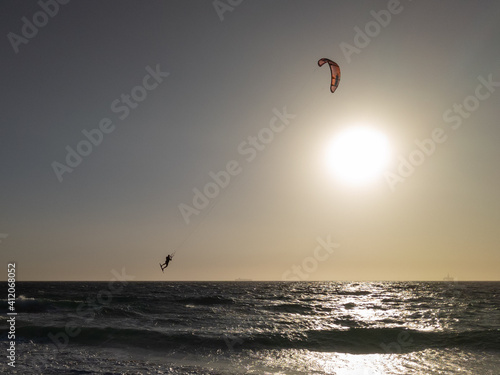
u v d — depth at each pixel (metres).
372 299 58.47
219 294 68.88
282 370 17.12
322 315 35.50
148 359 18.41
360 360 19.28
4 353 18.66
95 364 17.06
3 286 108.19
